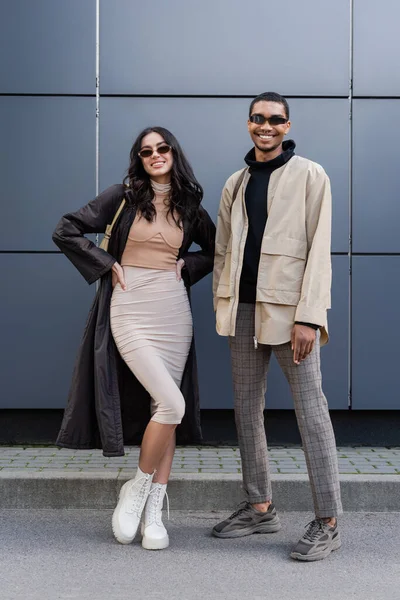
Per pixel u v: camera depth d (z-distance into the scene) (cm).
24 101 480
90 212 352
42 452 468
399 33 480
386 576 311
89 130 482
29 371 484
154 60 480
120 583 302
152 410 369
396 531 369
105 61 480
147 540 341
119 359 363
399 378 487
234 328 343
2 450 474
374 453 472
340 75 480
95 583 302
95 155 482
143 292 348
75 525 376
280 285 332
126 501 346
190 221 355
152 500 350
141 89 480
